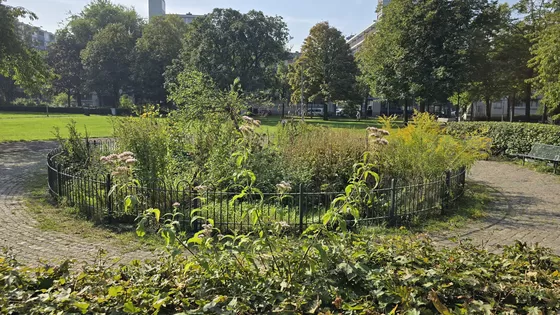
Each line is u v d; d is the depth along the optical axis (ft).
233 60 136.98
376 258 11.70
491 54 89.56
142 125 28.58
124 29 185.37
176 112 36.60
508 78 87.81
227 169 26.30
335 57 140.97
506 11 91.25
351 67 144.77
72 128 36.35
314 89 146.41
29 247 18.90
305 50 146.20
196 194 22.13
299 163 29.96
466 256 12.22
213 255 10.55
